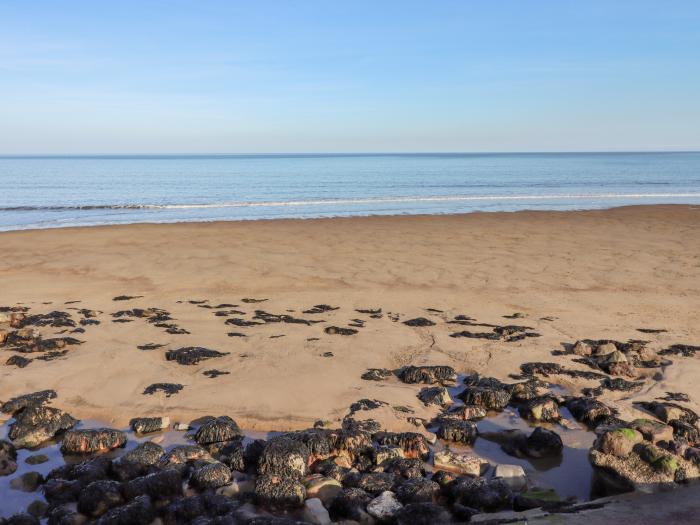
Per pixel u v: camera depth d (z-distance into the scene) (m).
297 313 15.83
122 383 11.23
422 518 7.00
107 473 8.30
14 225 34.31
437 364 12.37
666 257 23.25
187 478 8.21
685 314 15.80
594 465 7.95
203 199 52.06
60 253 23.86
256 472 8.23
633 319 15.38
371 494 7.71
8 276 19.95
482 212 39.22
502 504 7.52
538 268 21.38
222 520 6.76
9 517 7.20
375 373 11.76
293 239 27.62
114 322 14.84
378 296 17.61
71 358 12.37
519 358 12.66
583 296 17.62
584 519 6.86
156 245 25.80
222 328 14.50
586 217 35.53
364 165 149.88
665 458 7.65
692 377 11.64
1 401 10.56
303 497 7.49
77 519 7.11
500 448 9.34
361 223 33.22
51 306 16.22
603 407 10.16
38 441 9.41
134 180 81.25
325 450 8.73
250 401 10.54
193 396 10.73
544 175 91.38
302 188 65.25
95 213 40.53
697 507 7.07
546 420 10.17
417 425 9.86
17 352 12.73
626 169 113.00
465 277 20.02
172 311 15.90
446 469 8.50
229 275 20.19
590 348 12.97
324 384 11.24
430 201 48.62
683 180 77.12
